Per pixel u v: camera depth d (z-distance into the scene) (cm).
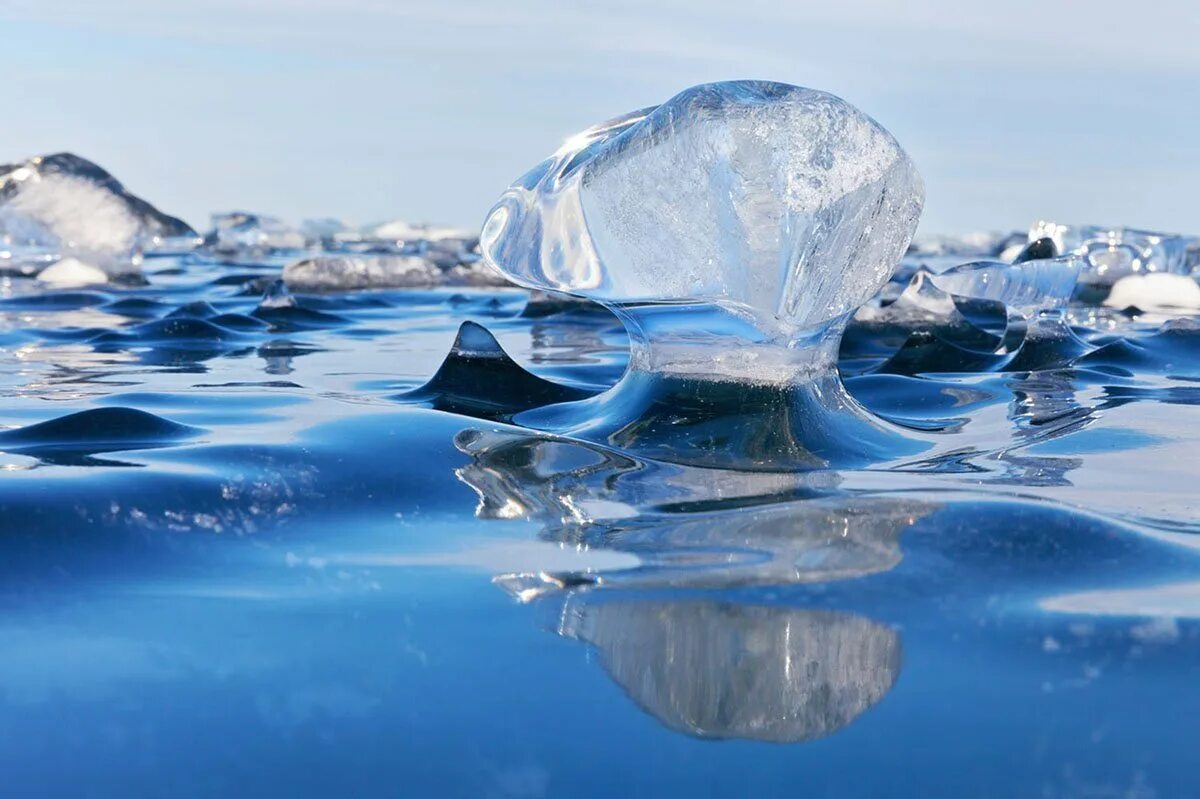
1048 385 247
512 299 554
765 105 175
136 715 84
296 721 83
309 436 162
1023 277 340
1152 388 245
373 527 128
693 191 173
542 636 98
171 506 129
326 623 101
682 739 81
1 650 95
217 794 74
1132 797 74
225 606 105
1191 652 94
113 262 805
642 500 139
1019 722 83
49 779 76
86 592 108
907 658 94
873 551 119
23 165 859
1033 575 112
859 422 178
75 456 150
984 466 161
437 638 98
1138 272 602
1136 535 123
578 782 76
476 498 139
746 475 152
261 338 371
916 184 181
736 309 171
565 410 187
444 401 210
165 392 230
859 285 175
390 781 76
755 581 111
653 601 106
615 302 179
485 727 83
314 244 1216
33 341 356
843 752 79
